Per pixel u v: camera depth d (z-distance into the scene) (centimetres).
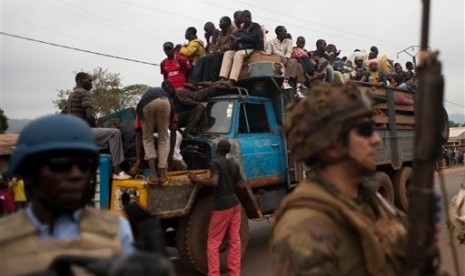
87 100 626
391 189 1001
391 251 177
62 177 172
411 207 160
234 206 617
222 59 802
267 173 754
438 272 164
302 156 184
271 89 800
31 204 180
